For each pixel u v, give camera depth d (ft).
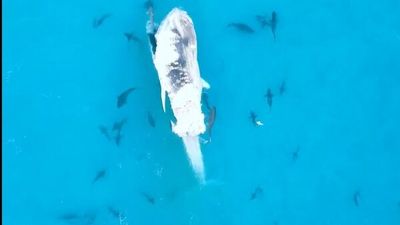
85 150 170.50
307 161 178.29
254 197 176.45
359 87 179.52
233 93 173.47
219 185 175.22
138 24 168.86
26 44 168.04
